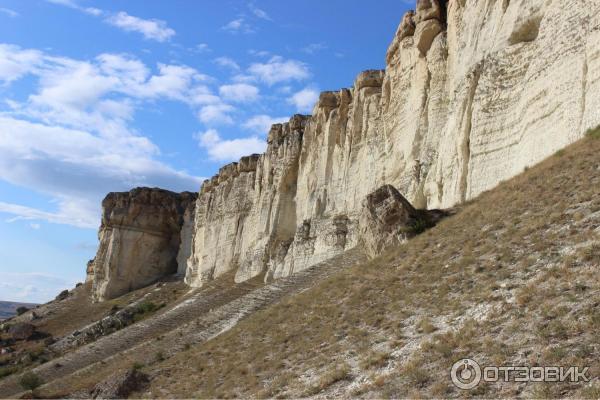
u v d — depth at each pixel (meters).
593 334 11.34
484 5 31.56
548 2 26.48
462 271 18.20
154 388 25.58
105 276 87.25
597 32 22.11
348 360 16.30
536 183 21.66
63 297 98.44
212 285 63.50
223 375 22.14
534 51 26.69
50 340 66.12
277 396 16.36
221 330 36.28
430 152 35.03
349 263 34.53
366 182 44.19
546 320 12.57
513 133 26.88
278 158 61.34
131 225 89.25
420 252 22.77
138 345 44.66
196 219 82.31
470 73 30.45
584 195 18.12
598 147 20.47
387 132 42.03
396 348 15.26
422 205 34.09
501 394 10.88
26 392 41.19
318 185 52.00
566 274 14.02
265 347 22.34
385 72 45.03
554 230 17.19
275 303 34.59
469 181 28.66
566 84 23.50
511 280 15.56
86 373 41.66
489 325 13.59
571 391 10.13
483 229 20.88
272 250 56.84
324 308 22.81
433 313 16.38
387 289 20.77
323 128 54.31
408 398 12.17
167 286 80.94
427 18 38.62
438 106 35.50
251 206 68.75
